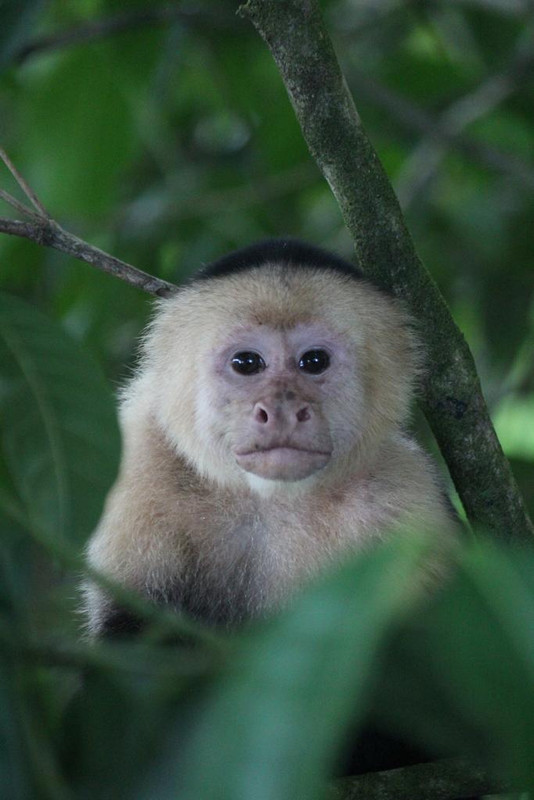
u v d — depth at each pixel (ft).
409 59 45.09
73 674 16.19
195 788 9.48
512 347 43.29
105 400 14.08
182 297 28.19
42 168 41.78
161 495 26.58
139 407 28.68
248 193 42.42
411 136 43.93
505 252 43.86
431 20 46.26
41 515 13.74
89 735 12.78
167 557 26.32
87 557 26.30
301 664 9.45
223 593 26.84
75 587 27.04
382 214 23.16
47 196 41.91
